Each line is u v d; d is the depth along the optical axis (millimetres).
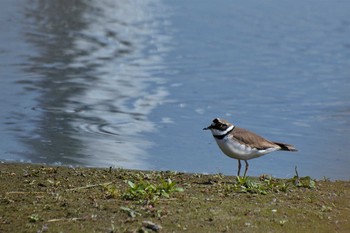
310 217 10211
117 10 33344
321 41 28094
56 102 19078
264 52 26141
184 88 21141
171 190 10836
